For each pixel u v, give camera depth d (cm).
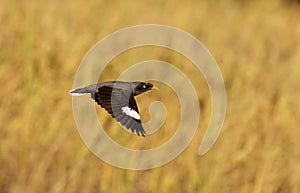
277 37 2816
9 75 1527
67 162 1295
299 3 3516
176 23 2541
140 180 1288
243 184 1341
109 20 2375
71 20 2248
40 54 1706
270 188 1330
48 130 1324
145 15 2612
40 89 1480
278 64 2281
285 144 1488
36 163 1275
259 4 3344
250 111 1589
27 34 1806
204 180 1312
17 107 1405
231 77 1947
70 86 1552
